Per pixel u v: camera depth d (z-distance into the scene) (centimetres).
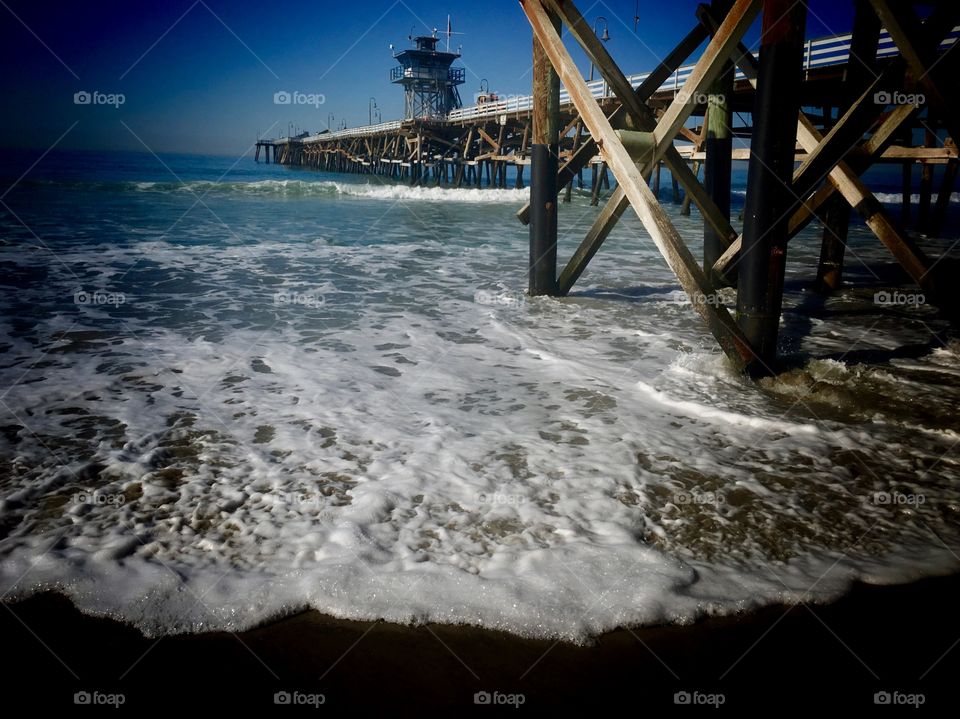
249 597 209
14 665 182
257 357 475
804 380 424
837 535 251
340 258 933
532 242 662
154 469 300
